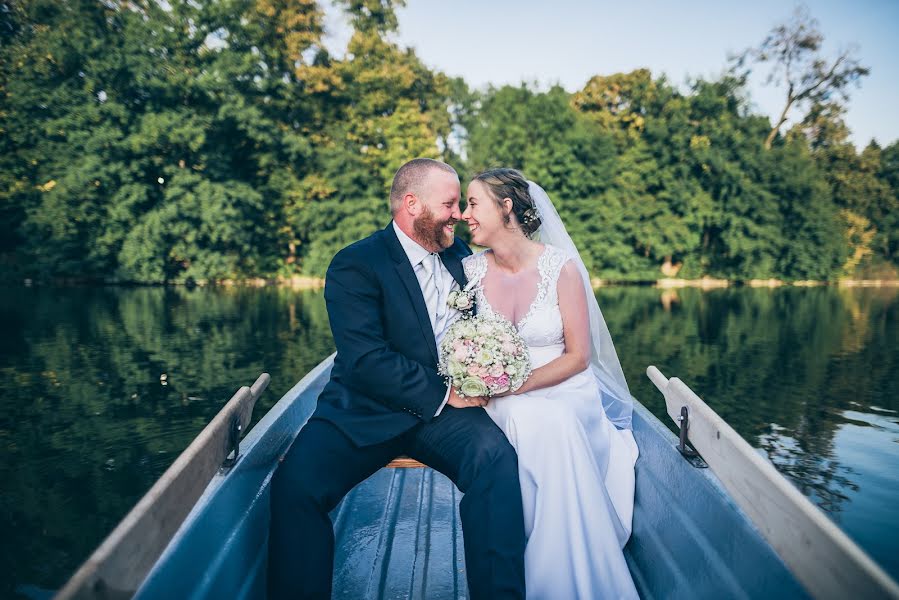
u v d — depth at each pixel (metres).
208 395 7.60
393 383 2.01
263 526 1.99
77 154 23.25
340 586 2.05
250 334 12.42
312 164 28.25
